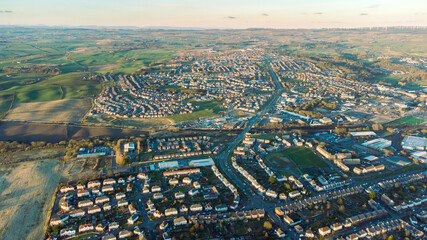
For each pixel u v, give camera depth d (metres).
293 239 194.12
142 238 189.00
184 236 196.12
